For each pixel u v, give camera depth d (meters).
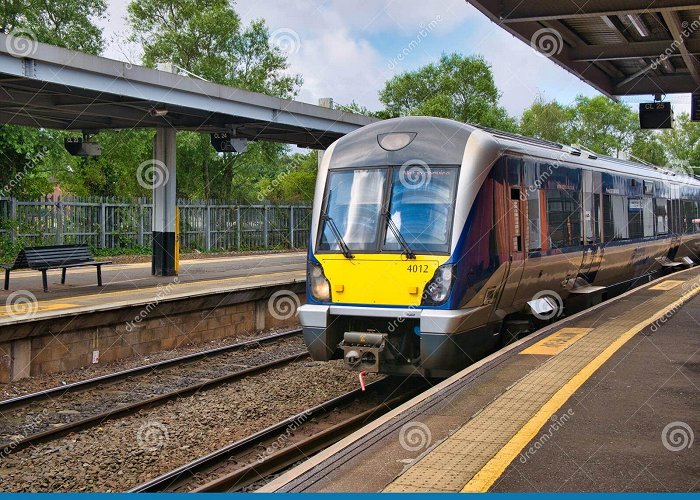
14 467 8.18
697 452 5.90
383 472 5.58
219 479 7.49
